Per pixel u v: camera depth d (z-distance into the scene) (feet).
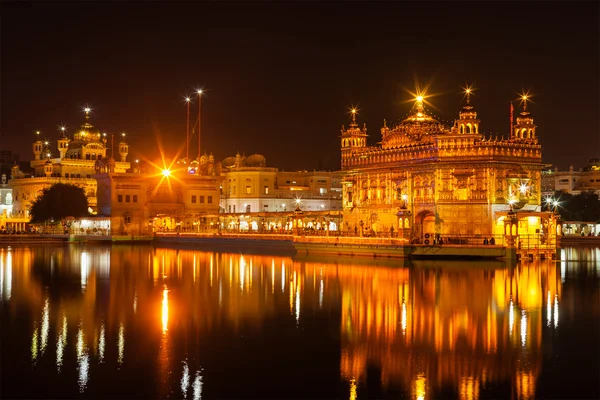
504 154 246.06
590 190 496.64
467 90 251.60
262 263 223.92
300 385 81.71
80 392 79.20
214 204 409.28
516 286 154.71
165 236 364.38
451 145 249.34
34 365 89.20
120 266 214.48
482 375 85.10
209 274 187.32
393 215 269.64
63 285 163.43
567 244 343.05
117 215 376.68
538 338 102.94
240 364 89.86
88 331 108.17
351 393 79.20
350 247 240.53
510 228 215.92
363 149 290.97
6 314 122.62
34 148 510.99
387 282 163.12
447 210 249.75
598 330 108.17
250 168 453.58
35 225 401.08
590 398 77.46
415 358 92.43
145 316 120.57
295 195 463.83
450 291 147.54
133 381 82.89
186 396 78.18
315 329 109.40
